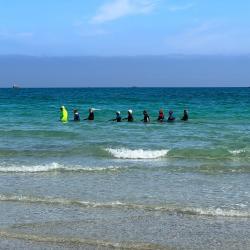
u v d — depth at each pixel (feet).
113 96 354.74
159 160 65.41
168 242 32.58
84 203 41.86
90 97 329.11
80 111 169.48
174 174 55.16
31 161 64.03
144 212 39.32
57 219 37.55
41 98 305.73
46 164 61.36
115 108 187.62
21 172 55.93
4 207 40.93
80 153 70.59
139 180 51.55
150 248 31.58
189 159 65.87
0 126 107.45
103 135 90.33
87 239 33.17
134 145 77.36
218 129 101.50
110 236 33.73
